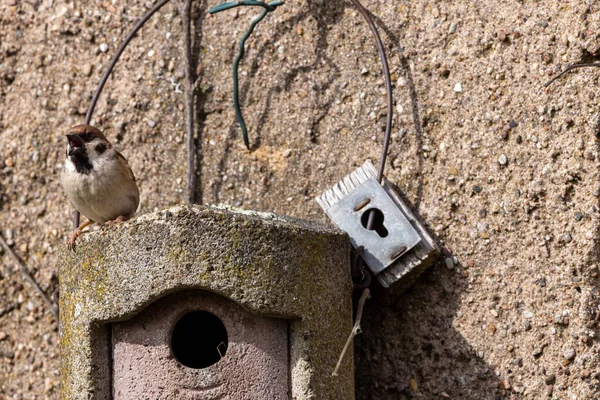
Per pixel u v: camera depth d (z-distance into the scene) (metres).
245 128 9.45
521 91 8.61
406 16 9.23
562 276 8.23
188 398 7.12
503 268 8.47
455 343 8.54
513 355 8.34
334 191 8.59
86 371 7.24
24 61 10.56
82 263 7.35
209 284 6.98
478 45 8.85
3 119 10.54
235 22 9.88
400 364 8.70
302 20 9.63
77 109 10.22
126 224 7.18
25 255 10.19
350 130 9.27
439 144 8.88
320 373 7.20
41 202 10.23
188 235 7.02
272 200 9.39
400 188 8.93
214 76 9.84
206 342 8.05
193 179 9.59
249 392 7.13
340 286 7.56
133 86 10.03
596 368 8.03
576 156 8.28
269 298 7.04
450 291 8.62
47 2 10.56
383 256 8.34
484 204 8.61
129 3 10.25
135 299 7.07
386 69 8.73
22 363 10.03
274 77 9.64
